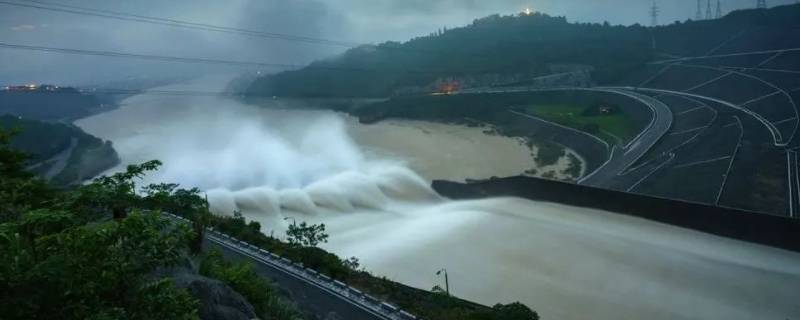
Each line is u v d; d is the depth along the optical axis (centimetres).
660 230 5147
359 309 2677
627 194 5644
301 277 3084
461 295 4106
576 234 5231
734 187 6344
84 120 18738
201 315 1224
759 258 4409
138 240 916
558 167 9475
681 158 7869
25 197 1409
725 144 8062
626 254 4688
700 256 4538
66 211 941
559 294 4047
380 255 5031
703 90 12019
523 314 2770
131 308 861
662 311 3728
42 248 838
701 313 3688
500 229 5547
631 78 14575
